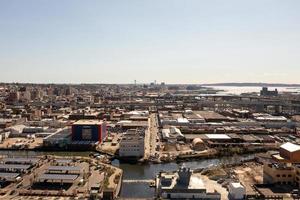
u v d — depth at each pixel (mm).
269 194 115625
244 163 169375
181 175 115812
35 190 124000
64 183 132125
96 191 120312
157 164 174625
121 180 140375
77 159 172500
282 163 136375
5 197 116688
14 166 150125
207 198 109500
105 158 180625
